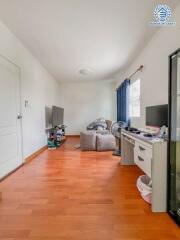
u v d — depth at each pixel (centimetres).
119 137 432
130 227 152
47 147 512
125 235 142
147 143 191
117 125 509
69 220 162
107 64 481
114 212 175
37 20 259
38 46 355
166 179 174
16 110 318
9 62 291
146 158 195
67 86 755
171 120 172
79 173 290
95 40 329
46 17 251
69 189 229
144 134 249
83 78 659
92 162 357
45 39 323
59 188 232
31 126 391
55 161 365
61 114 626
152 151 175
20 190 226
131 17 251
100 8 230
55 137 540
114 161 364
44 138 495
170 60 171
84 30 290
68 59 437
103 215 170
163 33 272
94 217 166
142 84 380
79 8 230
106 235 142
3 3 219
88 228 151
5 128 277
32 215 170
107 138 464
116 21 262
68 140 659
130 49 373
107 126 636
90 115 759
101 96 755
